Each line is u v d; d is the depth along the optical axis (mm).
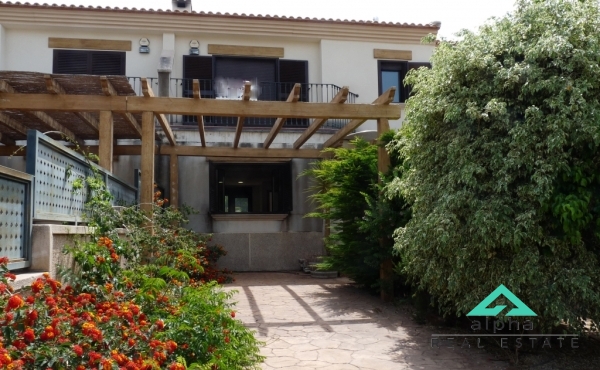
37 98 7316
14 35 12070
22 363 2111
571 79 4527
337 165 8859
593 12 4762
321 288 9211
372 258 7766
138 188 9375
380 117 8117
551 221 4566
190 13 12477
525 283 4516
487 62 5000
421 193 5383
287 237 12523
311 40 13445
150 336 3158
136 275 4547
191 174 12406
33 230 3967
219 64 13023
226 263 12141
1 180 3508
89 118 8648
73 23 12133
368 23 13414
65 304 3090
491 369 4547
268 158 12656
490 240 4500
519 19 5117
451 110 5051
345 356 4863
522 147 4520
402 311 7027
